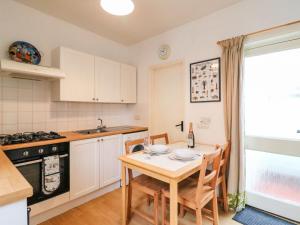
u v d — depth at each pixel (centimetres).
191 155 166
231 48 206
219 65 226
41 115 237
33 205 178
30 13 224
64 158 203
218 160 158
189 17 243
